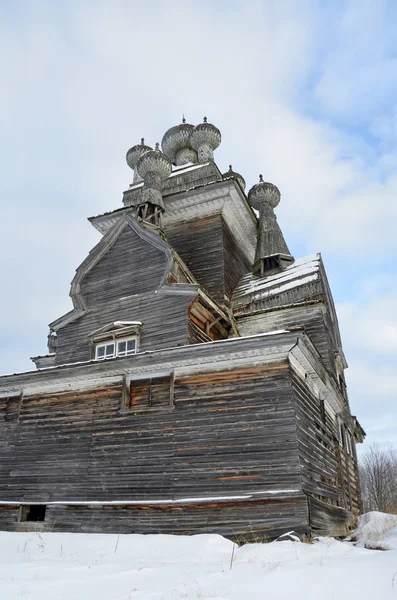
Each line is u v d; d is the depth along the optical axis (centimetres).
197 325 1995
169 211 2705
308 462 1551
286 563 941
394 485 7450
